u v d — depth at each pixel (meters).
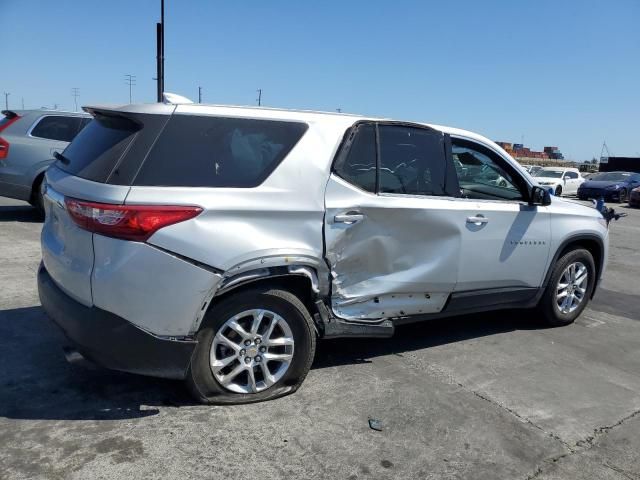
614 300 6.99
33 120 9.34
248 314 3.48
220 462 2.94
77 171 3.46
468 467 3.07
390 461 3.07
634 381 4.40
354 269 3.93
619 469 3.16
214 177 3.34
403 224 4.08
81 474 2.77
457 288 4.53
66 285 3.32
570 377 4.38
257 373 3.66
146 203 3.08
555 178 28.39
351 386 3.92
